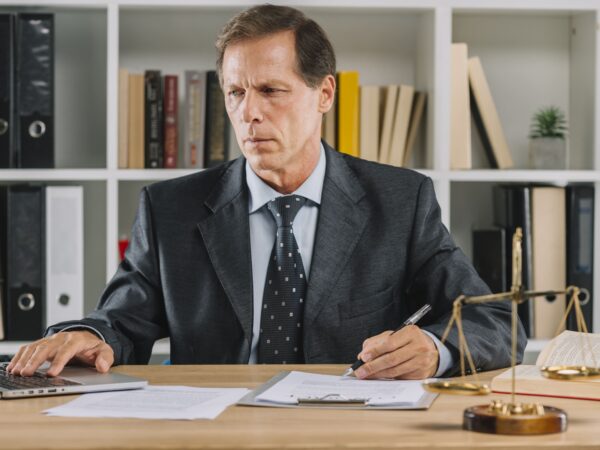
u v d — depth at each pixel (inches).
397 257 75.5
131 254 78.2
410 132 110.0
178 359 74.6
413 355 58.9
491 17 119.4
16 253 103.9
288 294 74.0
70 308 104.9
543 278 107.4
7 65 103.3
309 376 59.6
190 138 106.7
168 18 116.6
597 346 61.8
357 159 80.2
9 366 62.4
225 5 106.2
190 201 77.4
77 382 57.1
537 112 120.1
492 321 67.6
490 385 57.7
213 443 42.4
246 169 77.0
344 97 107.3
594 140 110.5
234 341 73.5
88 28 116.6
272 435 43.9
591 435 43.7
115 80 105.2
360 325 74.0
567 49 119.8
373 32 118.2
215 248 74.8
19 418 48.1
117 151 105.7
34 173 104.0
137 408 50.1
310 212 75.9
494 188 116.6
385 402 50.4
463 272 74.5
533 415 44.4
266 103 71.1
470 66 108.5
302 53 71.4
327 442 42.4
